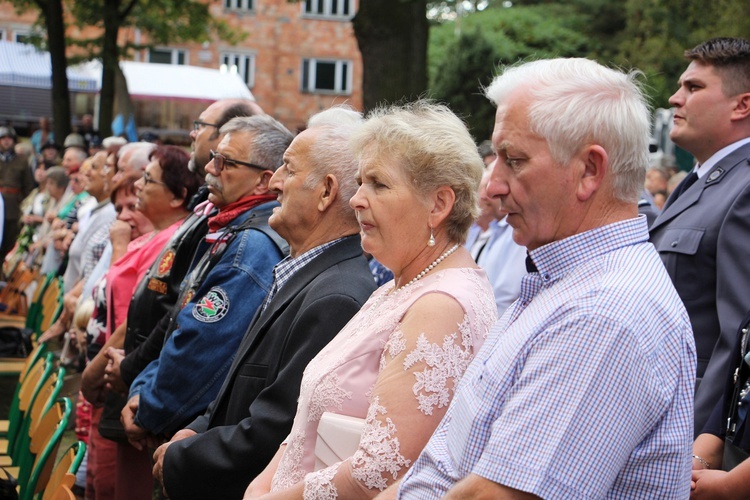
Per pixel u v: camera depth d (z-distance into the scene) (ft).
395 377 7.34
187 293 12.02
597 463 5.47
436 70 84.17
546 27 103.09
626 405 5.50
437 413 7.29
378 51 34.83
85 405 17.60
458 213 8.05
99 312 16.46
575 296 5.82
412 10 34.86
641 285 5.76
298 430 8.05
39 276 30.76
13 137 48.52
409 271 8.09
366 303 8.52
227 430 9.44
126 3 59.82
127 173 18.07
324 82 111.34
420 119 8.11
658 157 32.14
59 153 46.68
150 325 13.69
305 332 9.27
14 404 16.12
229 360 11.21
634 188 6.12
